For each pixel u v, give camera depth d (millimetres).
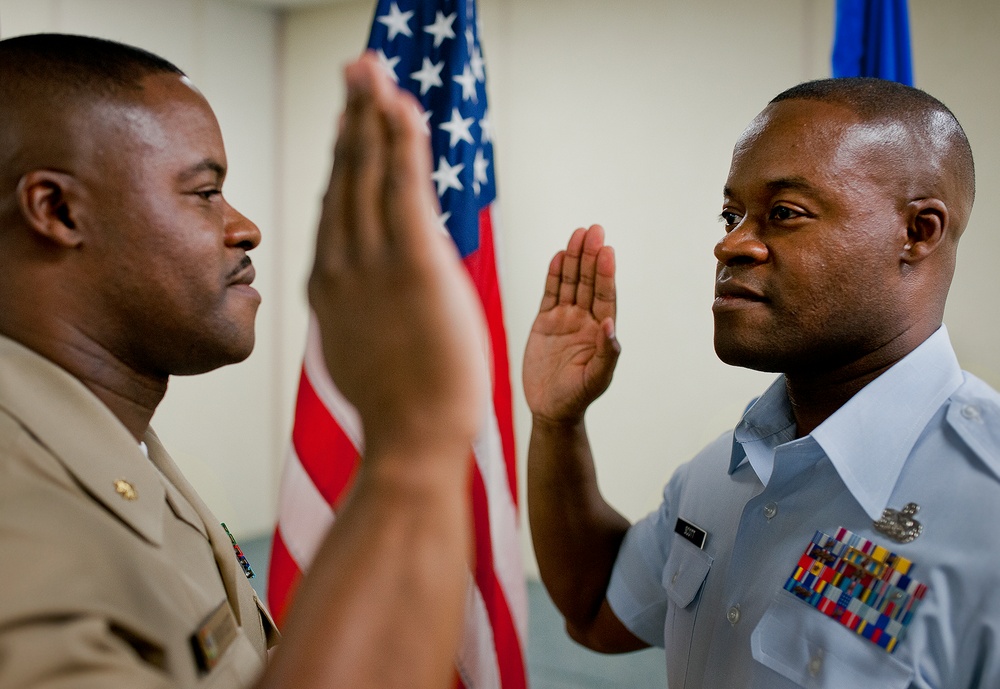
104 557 479
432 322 332
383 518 343
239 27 4707
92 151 585
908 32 1777
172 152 615
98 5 4078
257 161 4805
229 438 4676
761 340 879
